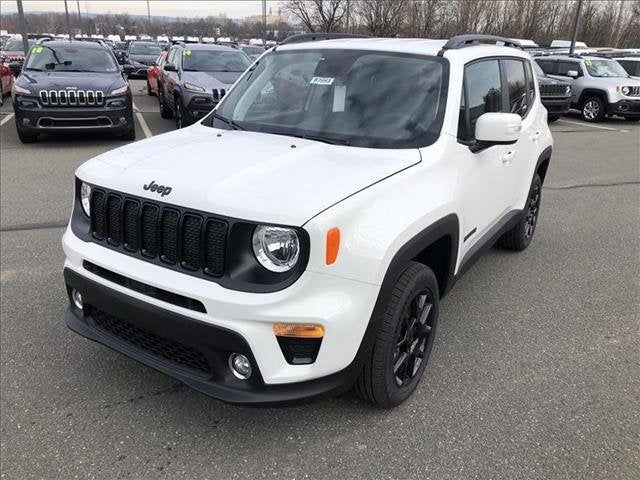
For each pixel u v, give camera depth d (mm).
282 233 2318
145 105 16609
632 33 42750
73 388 3176
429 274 2982
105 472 2594
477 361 3570
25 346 3566
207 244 2426
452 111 3312
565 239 6070
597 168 9977
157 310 2518
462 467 2674
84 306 3004
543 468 2680
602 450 2809
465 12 36125
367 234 2475
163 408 3031
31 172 8000
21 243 5258
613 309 4391
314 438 2836
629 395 3266
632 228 6543
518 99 4629
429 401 3148
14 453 2684
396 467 2664
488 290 4676
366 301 2484
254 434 2855
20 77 10000
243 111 3760
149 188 2592
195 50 12195
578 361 3615
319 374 2463
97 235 2867
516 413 3070
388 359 2787
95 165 2979
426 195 2869
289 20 35938
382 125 3268
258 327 2350
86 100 9719
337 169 2730
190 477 2580
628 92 15938
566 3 40469
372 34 32938
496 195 4090
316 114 3447
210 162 2773
